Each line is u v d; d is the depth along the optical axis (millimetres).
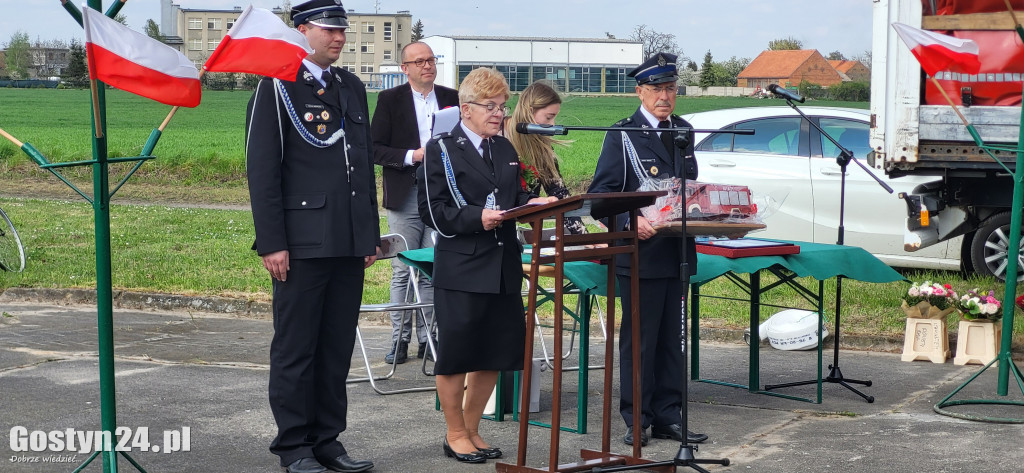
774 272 6352
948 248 9969
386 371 7164
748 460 4992
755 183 10492
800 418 5863
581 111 63375
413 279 7172
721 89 98750
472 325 4859
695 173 5363
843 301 9008
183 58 4035
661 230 5074
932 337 7438
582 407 5609
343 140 4781
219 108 68938
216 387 6531
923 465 4848
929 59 6285
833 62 116125
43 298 9891
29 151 3934
